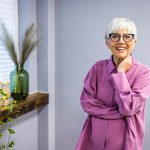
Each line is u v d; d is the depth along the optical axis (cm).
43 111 218
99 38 199
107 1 193
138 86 125
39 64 213
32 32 191
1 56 186
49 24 205
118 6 190
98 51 201
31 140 216
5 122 172
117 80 124
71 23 206
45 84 213
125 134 130
